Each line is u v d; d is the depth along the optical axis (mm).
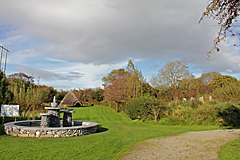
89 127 10508
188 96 29766
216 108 15734
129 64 23203
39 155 5852
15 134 9023
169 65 34188
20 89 15766
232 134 9594
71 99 34875
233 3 4539
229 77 40406
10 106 11078
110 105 31734
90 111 26219
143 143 8023
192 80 34094
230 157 5422
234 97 19406
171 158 5828
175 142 8062
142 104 17812
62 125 12352
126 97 24422
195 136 9312
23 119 14648
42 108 18562
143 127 14258
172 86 33500
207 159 5586
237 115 14680
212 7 4664
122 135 10172
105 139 8781
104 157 5910
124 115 23547
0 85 13148
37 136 8758
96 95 49031
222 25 4844
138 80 22453
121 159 5762
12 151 6172
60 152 6266
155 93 35938
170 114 16828
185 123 15484
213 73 48406
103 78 47281
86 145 7395
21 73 28234
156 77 35156
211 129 12688
